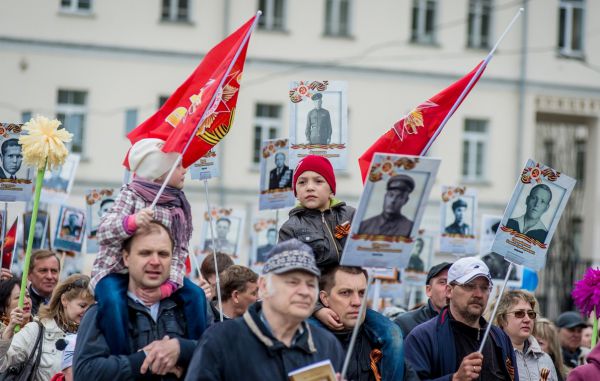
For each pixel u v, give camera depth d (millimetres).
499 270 14352
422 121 9320
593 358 8742
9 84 33031
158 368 7184
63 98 33469
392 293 14727
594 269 10477
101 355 7223
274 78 34938
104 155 33562
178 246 7930
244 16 34500
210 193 34312
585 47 37281
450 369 8727
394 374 8039
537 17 36812
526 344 10586
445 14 36062
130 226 7387
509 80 36656
